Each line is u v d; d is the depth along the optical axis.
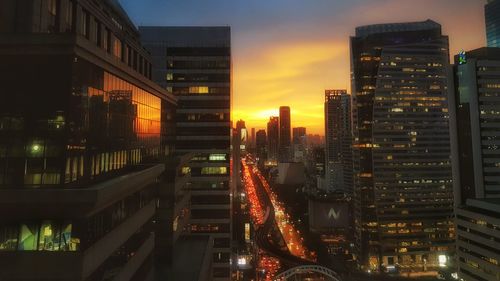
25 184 26.98
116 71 37.16
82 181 29.89
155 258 58.62
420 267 193.50
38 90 27.75
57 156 27.30
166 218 59.25
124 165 40.53
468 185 129.38
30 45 27.81
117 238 33.56
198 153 111.44
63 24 35.41
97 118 32.81
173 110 69.44
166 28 113.69
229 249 109.56
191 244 71.50
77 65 28.73
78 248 26.30
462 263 114.12
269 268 193.75
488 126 126.81
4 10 30.41
